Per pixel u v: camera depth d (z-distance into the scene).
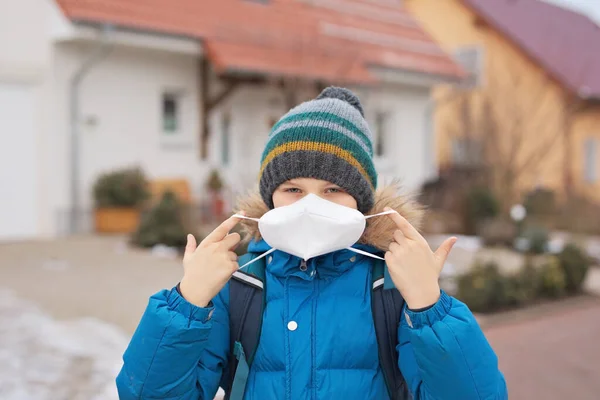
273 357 1.92
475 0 24.61
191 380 1.84
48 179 11.23
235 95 13.75
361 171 1.99
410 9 25.77
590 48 27.00
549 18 27.88
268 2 15.17
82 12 10.66
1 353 5.09
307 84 12.96
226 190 13.14
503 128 19.20
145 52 12.30
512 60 22.91
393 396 1.92
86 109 11.56
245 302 1.98
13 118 11.02
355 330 1.91
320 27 15.37
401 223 1.78
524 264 8.09
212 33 12.54
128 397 1.82
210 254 1.80
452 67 17.78
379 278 1.97
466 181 15.09
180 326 1.76
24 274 8.11
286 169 1.96
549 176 21.97
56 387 4.46
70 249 9.95
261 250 2.02
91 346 5.37
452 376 1.71
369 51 15.82
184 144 13.04
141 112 12.33
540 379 4.91
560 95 21.92
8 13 10.83
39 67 11.09
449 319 1.73
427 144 18.23
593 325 6.52
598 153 23.81
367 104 16.42
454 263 10.02
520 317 6.86
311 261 1.96
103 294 7.17
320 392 1.86
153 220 10.42
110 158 11.92
